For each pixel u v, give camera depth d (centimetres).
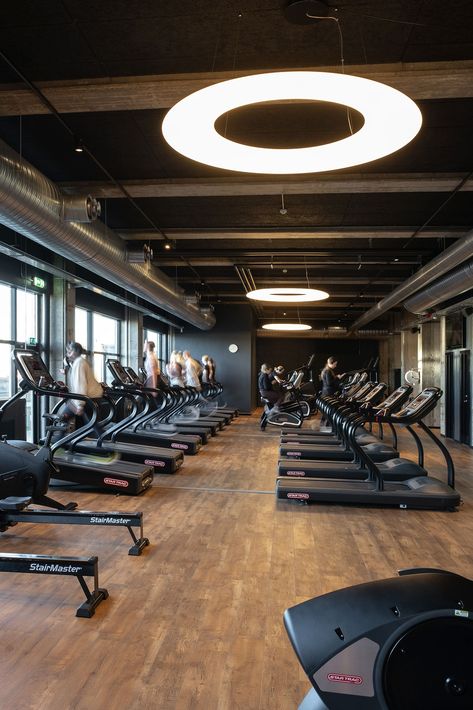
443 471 727
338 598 142
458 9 324
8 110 426
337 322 2092
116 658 241
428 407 539
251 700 212
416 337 1647
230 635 263
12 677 226
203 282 1282
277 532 433
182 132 338
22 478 441
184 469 715
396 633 128
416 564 363
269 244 964
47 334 880
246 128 481
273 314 1950
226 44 361
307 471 602
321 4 317
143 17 333
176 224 809
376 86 283
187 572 344
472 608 131
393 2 318
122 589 316
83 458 587
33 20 337
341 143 357
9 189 425
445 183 576
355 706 129
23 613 285
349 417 620
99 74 394
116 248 688
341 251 927
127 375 791
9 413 753
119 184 602
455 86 389
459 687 128
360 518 478
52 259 794
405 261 1000
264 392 1215
